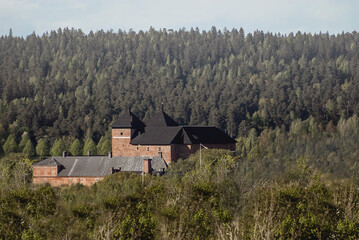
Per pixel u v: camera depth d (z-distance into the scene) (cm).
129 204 17175
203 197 16888
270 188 16138
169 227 15300
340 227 14150
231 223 14850
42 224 17238
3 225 16662
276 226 13700
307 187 16538
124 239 15250
